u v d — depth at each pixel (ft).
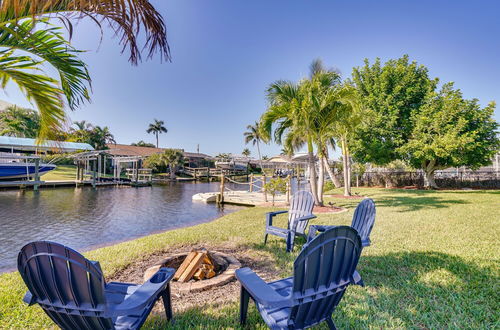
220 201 42.63
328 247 5.00
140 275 10.61
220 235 17.12
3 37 7.54
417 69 53.62
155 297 5.83
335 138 39.04
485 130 45.80
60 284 4.48
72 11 6.38
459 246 13.38
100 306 4.48
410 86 52.24
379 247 13.42
